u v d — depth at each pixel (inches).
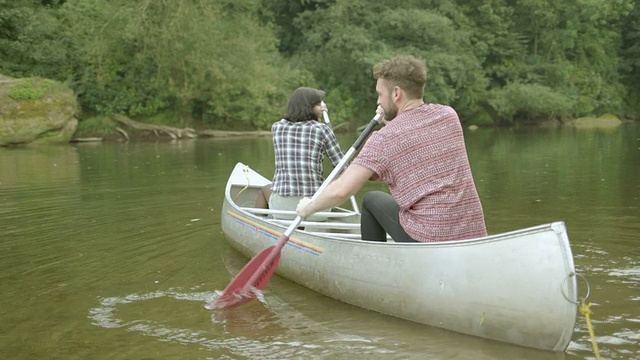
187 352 106.2
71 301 133.6
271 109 805.2
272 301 134.2
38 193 283.7
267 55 828.0
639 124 978.7
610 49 1082.7
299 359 102.6
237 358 103.2
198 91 760.3
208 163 420.8
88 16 741.9
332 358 102.8
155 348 108.1
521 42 1021.8
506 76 994.1
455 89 882.1
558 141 599.5
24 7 730.8
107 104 732.7
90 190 291.1
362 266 126.7
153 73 754.2
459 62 880.3
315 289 140.2
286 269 149.0
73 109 663.8
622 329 111.7
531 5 1002.1
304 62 892.0
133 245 180.9
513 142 600.7
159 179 331.0
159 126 735.1
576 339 108.5
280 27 927.0
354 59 855.1
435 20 854.5
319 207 124.9
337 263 132.2
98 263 162.6
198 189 291.0
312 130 166.7
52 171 377.1
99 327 118.6
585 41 1054.4
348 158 140.3
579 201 237.5
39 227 206.4
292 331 115.8
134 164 419.2
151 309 128.4
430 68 853.8
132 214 227.3
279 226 149.3
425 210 116.0
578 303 100.5
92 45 713.0
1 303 132.7
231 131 785.6
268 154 491.8
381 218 127.0
